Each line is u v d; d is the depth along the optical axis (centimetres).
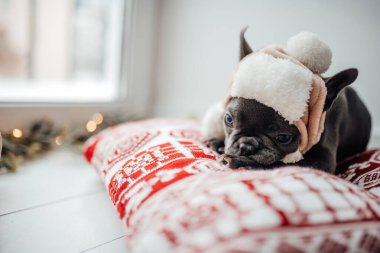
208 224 55
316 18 146
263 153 78
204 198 61
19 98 174
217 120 101
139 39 212
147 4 211
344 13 137
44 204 107
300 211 57
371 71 133
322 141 87
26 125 174
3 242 84
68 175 135
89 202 111
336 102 95
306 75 75
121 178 86
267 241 51
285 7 156
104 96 212
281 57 80
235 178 67
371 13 130
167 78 221
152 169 82
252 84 76
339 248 54
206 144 105
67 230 92
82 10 242
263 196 59
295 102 73
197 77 202
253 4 168
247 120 78
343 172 103
